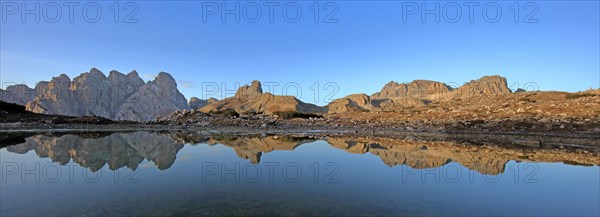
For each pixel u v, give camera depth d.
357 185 15.35
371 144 36.62
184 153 26.55
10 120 61.97
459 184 15.84
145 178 16.23
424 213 11.13
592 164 22.75
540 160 24.52
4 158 22.66
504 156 26.66
